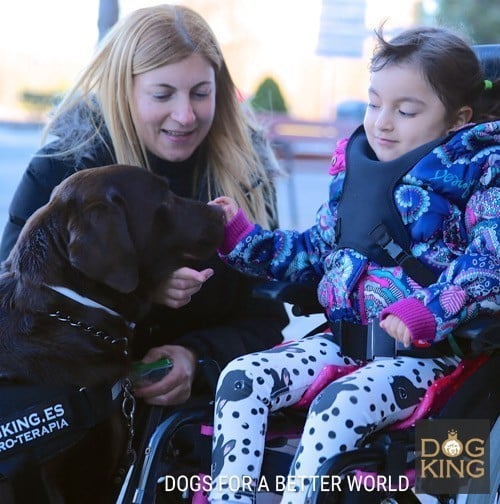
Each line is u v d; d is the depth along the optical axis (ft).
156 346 8.71
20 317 7.12
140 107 8.47
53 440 6.91
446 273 6.86
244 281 8.96
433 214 7.16
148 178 7.49
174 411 7.39
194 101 8.55
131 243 7.00
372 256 7.34
